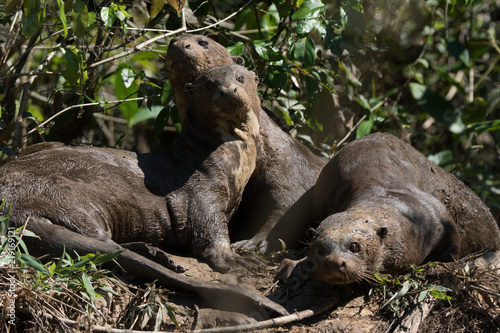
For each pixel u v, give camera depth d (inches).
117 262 329.7
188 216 392.5
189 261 377.1
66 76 409.4
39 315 295.7
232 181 409.1
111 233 377.4
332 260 320.5
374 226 343.9
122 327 313.9
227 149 410.9
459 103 673.0
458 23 650.8
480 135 662.5
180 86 447.5
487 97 682.2
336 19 513.3
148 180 396.2
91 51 443.2
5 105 477.1
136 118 575.2
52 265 308.0
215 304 326.0
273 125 460.1
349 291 340.8
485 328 330.0
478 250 449.4
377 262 342.6
